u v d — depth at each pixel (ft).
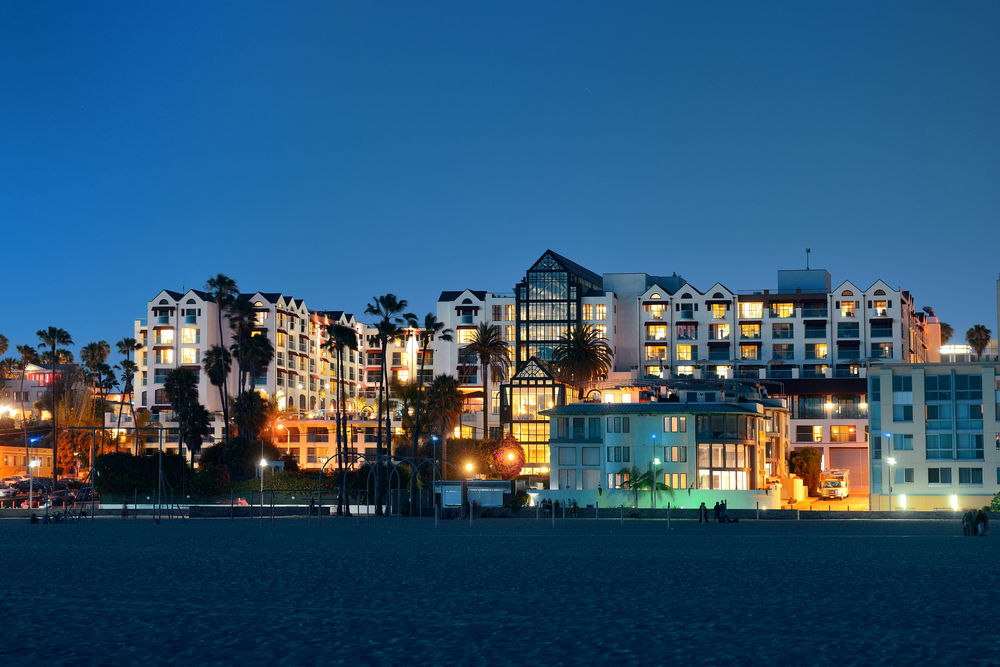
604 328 626.64
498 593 118.52
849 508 430.61
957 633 87.04
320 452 577.84
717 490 415.23
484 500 428.15
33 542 230.68
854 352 609.42
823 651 78.59
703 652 78.64
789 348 615.98
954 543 220.84
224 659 76.69
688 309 629.92
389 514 412.16
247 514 421.18
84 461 590.96
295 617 98.12
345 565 159.53
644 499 421.18
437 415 488.02
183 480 467.11
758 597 113.91
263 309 650.02
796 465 501.56
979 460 406.41
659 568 153.28
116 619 97.14
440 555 182.80
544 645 82.02
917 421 414.41
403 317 463.83
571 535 261.85
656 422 427.33
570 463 438.40
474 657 77.10
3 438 611.88
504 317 645.92
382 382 451.12
